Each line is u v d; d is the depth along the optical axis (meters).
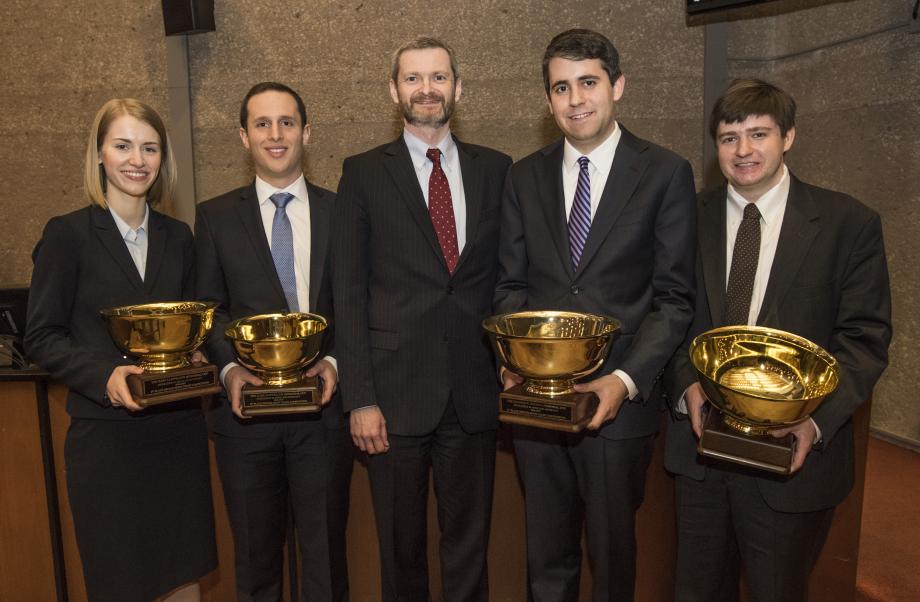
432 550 1.97
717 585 1.50
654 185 1.48
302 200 1.81
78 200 3.82
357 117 3.61
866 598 2.08
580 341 1.26
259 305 1.69
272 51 3.59
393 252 1.63
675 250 1.48
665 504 1.80
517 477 1.93
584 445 1.51
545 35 3.55
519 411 1.36
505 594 1.97
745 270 1.44
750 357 1.33
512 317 1.44
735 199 1.48
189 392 1.46
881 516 2.60
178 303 1.55
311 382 1.53
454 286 1.62
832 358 1.23
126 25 3.64
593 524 1.53
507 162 1.76
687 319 1.45
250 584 1.69
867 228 1.37
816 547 1.52
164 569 1.61
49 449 1.87
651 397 1.52
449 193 1.65
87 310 1.54
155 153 1.57
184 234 1.71
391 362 1.63
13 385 1.84
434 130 1.65
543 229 1.56
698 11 3.31
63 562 1.91
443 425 1.66
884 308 1.36
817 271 1.37
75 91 3.72
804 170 3.78
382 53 3.56
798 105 3.76
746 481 1.40
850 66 3.39
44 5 3.67
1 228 3.90
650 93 3.62
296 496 1.72
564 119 1.48
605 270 1.49
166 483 1.60
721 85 3.58
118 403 1.45
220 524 1.93
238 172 3.67
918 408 3.22
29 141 3.80
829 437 1.30
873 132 3.29
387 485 1.65
